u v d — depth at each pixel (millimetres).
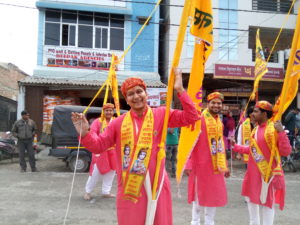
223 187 3439
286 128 9664
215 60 15227
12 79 22078
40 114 13078
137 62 14961
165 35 15805
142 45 15039
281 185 3238
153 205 2150
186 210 4750
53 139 8055
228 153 9891
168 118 2352
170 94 2297
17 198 5309
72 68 14375
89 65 14547
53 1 14172
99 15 14773
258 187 3350
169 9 15172
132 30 15016
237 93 16234
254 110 3510
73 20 14602
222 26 15383
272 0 16031
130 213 2160
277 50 16562
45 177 7273
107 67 14711
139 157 2188
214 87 16562
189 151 3215
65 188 6125
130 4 14969
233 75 14938
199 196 3410
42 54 14148
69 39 14531
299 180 7707
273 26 15852
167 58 15344
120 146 2295
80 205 4906
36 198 5320
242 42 15445
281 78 15461
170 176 7707
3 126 15219
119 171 2293
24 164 8070
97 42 14797
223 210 4844
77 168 8000
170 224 2301
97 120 5133
